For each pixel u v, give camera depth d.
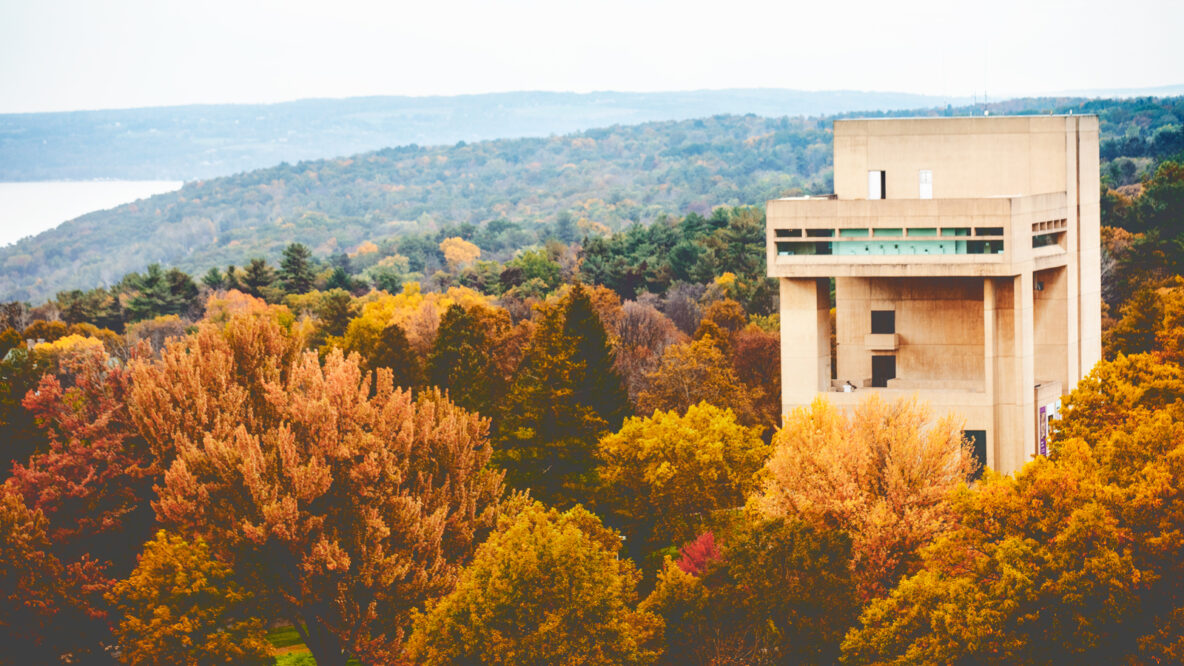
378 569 76.06
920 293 98.94
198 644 77.25
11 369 112.12
